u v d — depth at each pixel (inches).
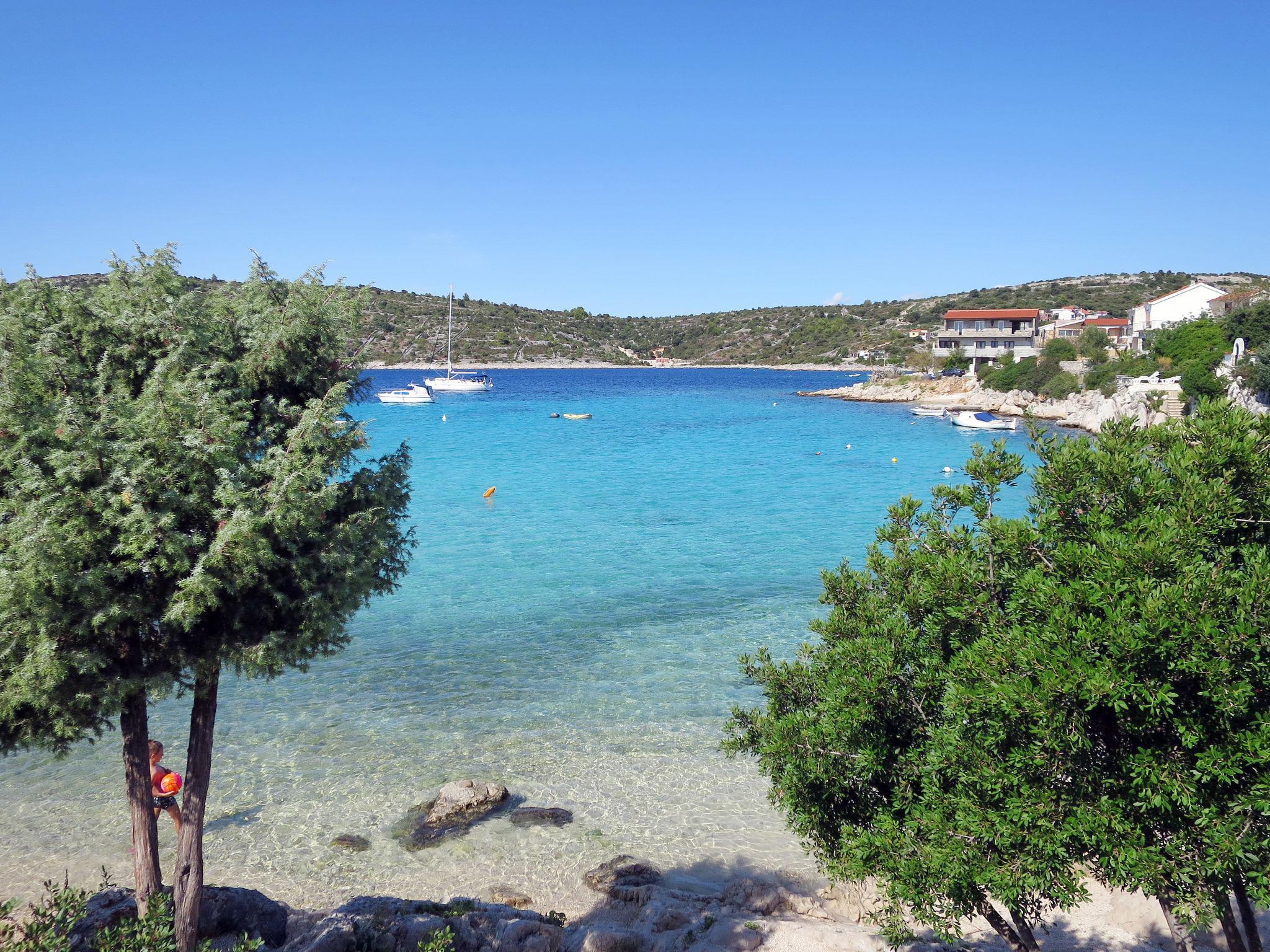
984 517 357.7
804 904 511.8
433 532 1508.4
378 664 882.8
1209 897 241.9
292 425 355.6
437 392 5580.7
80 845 565.3
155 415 299.7
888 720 329.7
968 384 4608.8
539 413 4111.7
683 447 2792.8
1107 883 278.8
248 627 342.3
